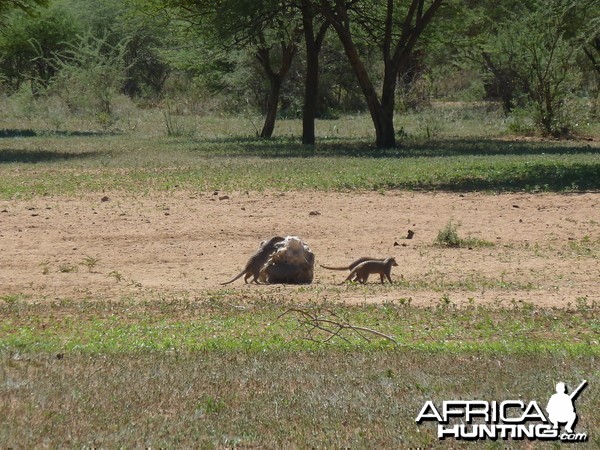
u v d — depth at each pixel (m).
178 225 64.12
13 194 77.56
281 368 29.59
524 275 49.53
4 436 22.44
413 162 101.00
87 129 184.12
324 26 138.00
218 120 198.00
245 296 43.44
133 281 48.12
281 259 47.91
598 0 115.12
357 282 47.44
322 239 60.25
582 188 79.75
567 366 29.89
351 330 35.69
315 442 22.62
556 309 40.44
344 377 28.48
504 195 76.44
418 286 46.41
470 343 33.88
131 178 89.12
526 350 32.38
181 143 143.25
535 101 154.88
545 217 67.31
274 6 125.44
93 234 61.16
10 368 29.00
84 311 40.22
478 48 176.50
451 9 142.88
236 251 56.75
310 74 138.62
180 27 146.88
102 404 25.41
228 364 30.19
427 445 22.50
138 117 199.75
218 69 183.88
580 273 50.00
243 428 23.62
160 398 26.14
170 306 41.03
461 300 42.72
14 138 157.38
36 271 50.69
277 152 119.94
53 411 24.56
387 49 128.50
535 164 96.25
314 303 41.19
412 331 36.06
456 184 82.75
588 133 153.62
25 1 151.88
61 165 104.12
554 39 148.75
